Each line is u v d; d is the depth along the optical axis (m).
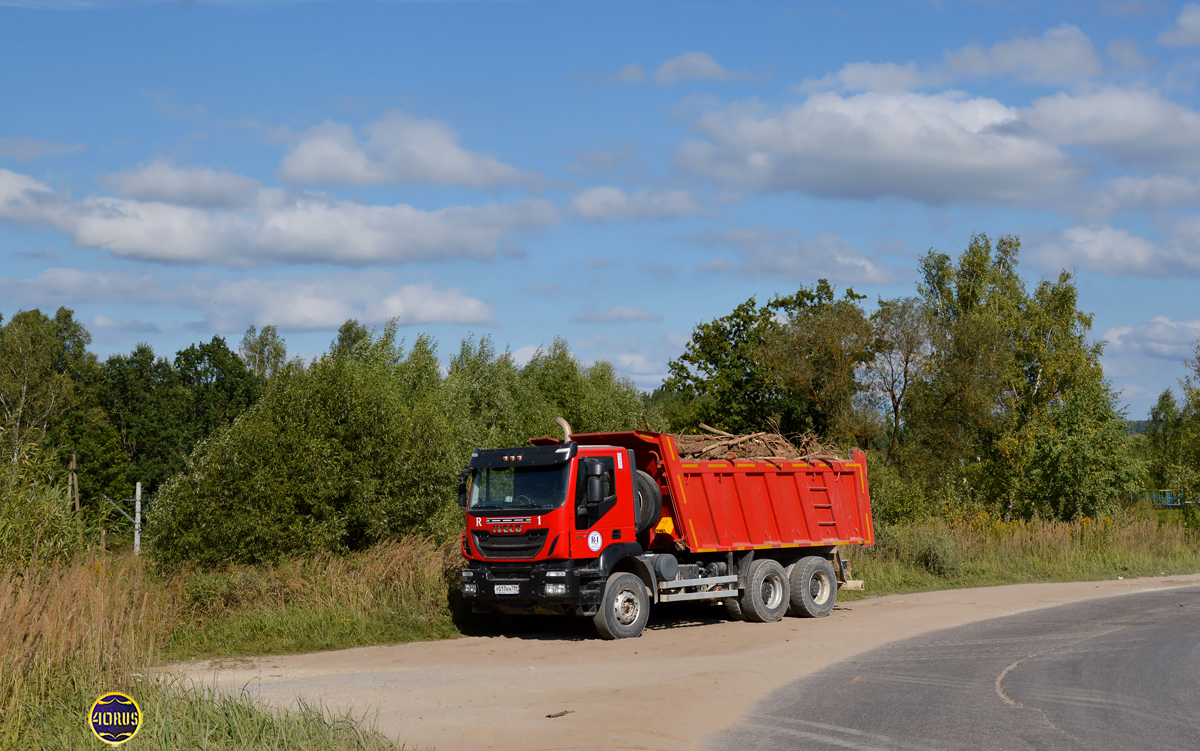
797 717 9.12
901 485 30.30
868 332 48.84
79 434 48.19
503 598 14.70
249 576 15.38
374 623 14.90
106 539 14.09
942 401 49.06
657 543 16.31
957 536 27.52
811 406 52.12
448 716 8.94
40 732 7.61
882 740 8.21
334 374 19.05
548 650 13.72
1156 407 85.50
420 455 19.39
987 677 11.17
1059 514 33.81
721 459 17.28
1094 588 22.47
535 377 42.56
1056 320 57.28
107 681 8.62
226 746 7.05
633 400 44.12
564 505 14.45
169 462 61.03
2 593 8.97
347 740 7.38
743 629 16.02
